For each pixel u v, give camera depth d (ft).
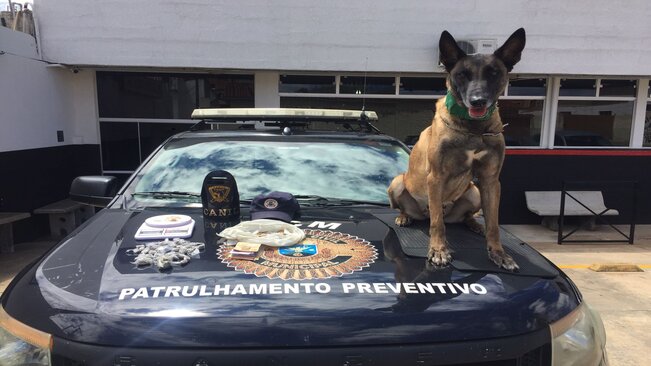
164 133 26.30
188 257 6.07
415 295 5.40
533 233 26.00
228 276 5.60
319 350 4.74
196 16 23.20
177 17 23.16
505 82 6.26
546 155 27.20
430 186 6.50
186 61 23.53
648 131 27.78
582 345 5.60
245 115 10.96
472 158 6.47
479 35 24.21
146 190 8.80
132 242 6.58
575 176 27.50
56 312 5.07
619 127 27.68
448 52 6.32
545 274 6.23
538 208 26.30
